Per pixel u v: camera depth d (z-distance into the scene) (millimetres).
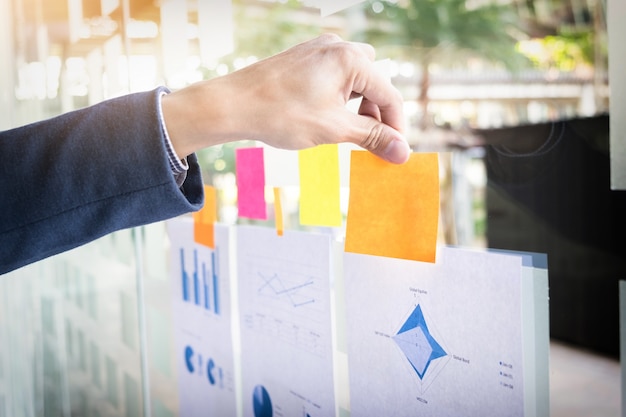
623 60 333
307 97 398
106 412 1080
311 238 550
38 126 413
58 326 1255
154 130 397
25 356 1349
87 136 402
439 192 413
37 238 408
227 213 691
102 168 400
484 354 411
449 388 438
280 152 573
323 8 536
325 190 516
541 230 381
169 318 850
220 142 424
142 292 922
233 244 669
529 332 391
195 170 454
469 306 417
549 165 377
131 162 398
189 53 717
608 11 339
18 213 404
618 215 340
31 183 402
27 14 1214
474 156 430
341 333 536
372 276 490
